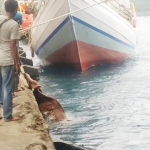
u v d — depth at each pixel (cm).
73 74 1703
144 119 1027
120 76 1605
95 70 1759
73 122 1005
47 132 702
